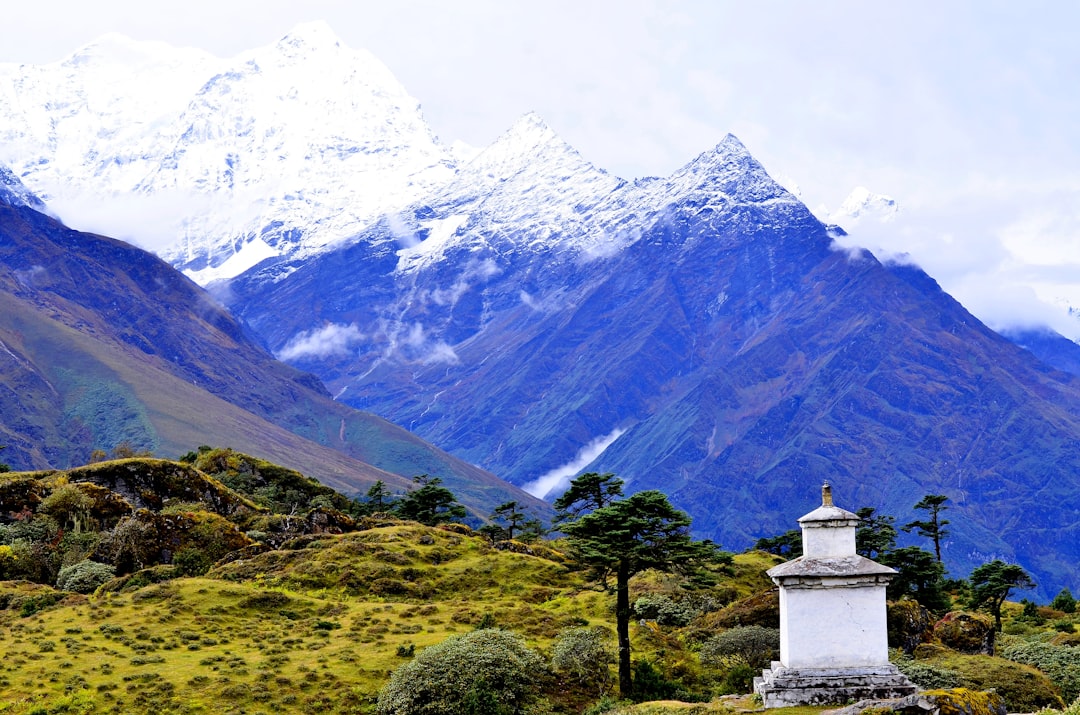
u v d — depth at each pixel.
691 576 92.62
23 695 80.00
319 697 82.06
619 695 85.12
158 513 141.75
